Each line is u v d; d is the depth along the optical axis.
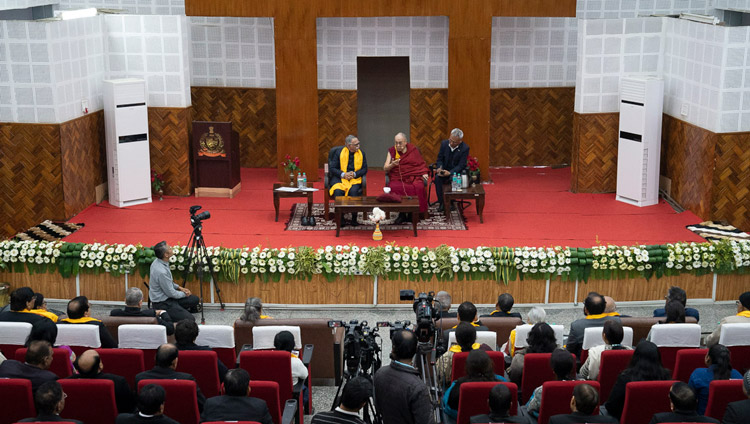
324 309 11.25
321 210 14.41
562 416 5.54
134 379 7.13
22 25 12.80
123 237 12.77
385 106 17.48
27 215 13.53
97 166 14.65
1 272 11.33
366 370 7.42
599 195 15.33
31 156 13.27
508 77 17.09
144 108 14.50
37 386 6.36
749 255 11.04
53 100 13.05
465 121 15.65
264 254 11.07
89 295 11.36
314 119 15.66
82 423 5.49
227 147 14.98
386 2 15.09
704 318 10.80
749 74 12.74
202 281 11.16
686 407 5.55
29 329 7.64
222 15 15.15
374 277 11.12
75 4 16.88
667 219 13.70
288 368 7.09
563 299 11.23
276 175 16.95
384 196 12.83
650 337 7.61
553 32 16.89
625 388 6.33
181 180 15.30
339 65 16.91
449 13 15.16
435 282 11.15
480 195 13.49
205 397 7.11
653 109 14.10
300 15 15.16
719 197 13.22
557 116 17.34
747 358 7.65
